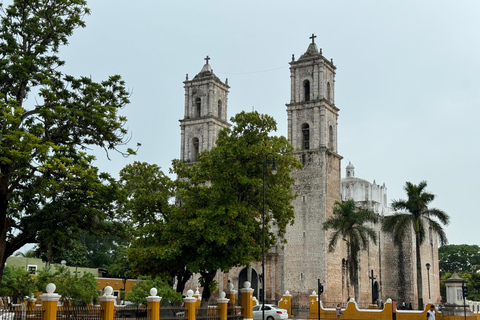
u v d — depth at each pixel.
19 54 35.69
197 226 42.22
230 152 45.12
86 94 37.19
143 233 46.59
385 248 97.31
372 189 110.50
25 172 32.56
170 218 46.78
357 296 64.31
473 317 53.22
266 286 78.81
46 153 32.88
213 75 88.81
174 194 51.47
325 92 82.62
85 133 36.81
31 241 36.12
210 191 45.41
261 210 45.78
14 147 32.69
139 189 51.59
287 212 47.56
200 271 48.09
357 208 74.50
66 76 37.22
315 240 77.00
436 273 107.06
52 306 27.42
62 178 34.47
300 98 83.25
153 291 34.34
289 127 82.56
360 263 88.38
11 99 32.53
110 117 36.12
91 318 31.25
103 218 36.00
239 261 44.47
